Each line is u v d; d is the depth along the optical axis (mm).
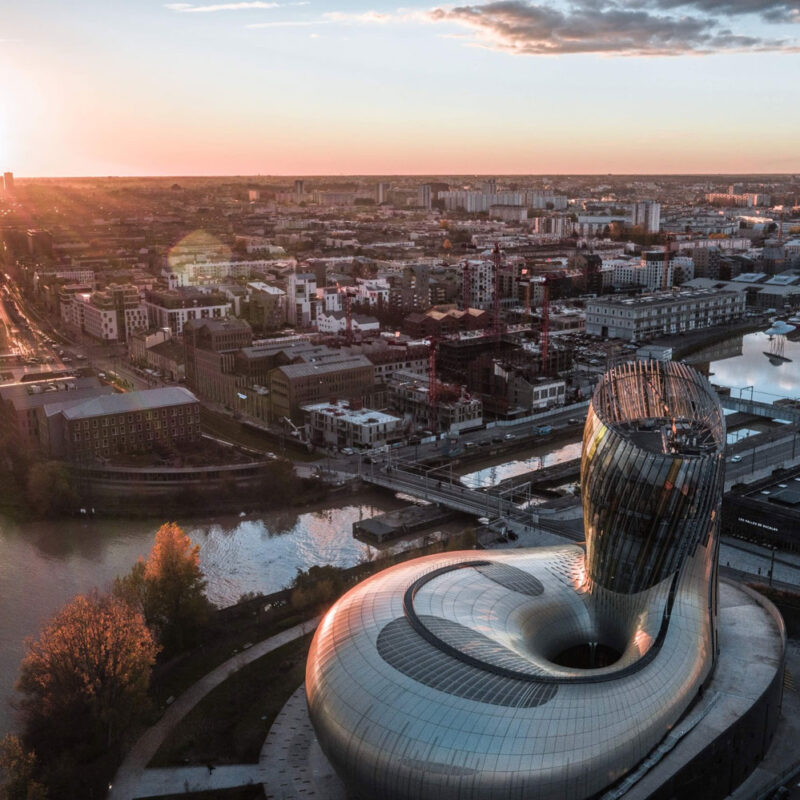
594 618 159500
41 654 164000
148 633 164125
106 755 149875
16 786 132000
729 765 137500
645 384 167000
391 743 122812
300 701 165125
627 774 128500
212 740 154250
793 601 199625
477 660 131250
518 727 121625
